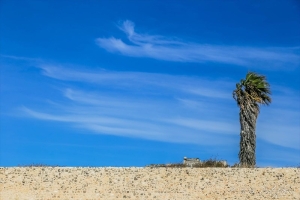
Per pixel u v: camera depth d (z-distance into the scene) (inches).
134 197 710.5
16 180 761.6
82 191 726.5
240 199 709.9
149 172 806.5
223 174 803.4
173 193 727.1
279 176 793.6
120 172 802.2
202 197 716.0
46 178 770.2
